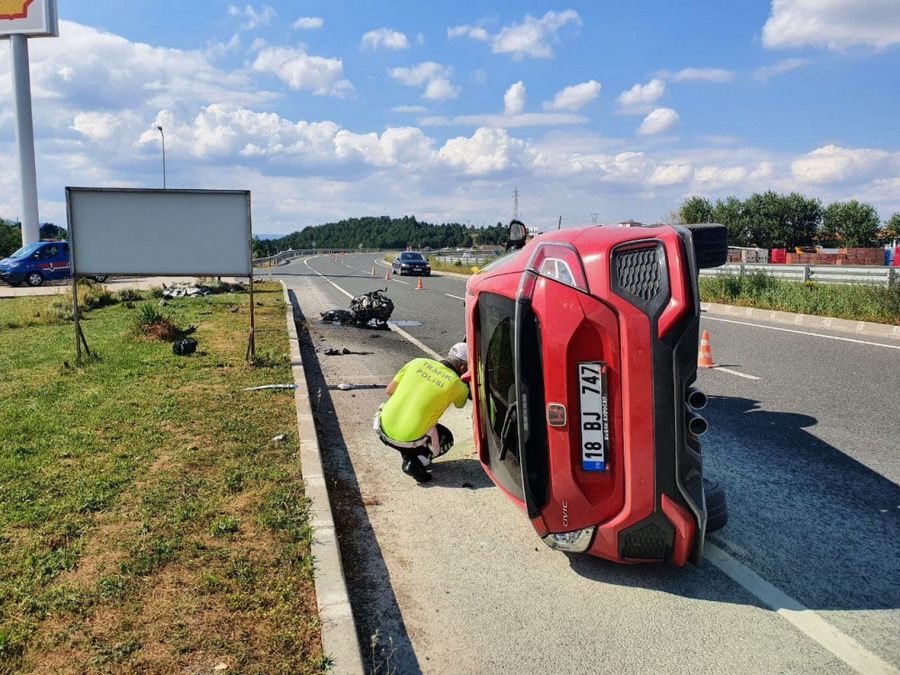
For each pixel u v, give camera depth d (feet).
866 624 11.37
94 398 23.98
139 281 102.47
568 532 12.63
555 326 12.11
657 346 11.71
